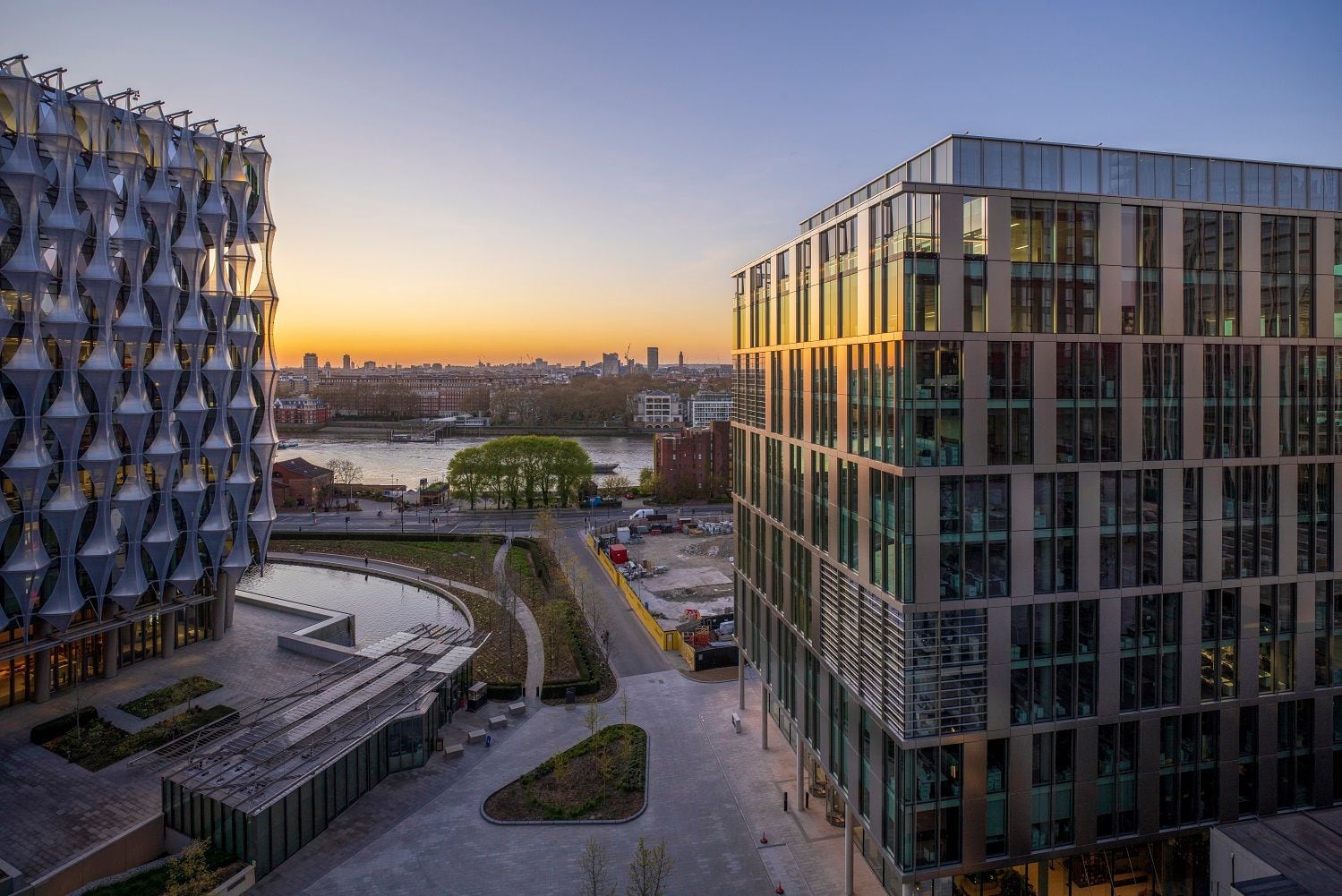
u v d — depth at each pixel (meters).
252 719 50.25
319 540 116.19
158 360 60.31
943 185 30.78
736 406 56.47
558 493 154.50
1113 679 33.50
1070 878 34.84
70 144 53.56
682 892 38.38
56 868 37.47
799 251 42.78
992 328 31.50
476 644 68.44
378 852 41.72
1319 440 35.72
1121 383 32.97
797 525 44.25
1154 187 36.84
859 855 40.84
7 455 52.12
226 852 39.53
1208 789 35.31
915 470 30.88
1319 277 35.59
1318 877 29.70
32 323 52.28
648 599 89.31
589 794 47.09
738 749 53.25
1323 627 36.19
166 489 61.41
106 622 58.78
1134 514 33.44
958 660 31.81
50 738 51.06
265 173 68.94
